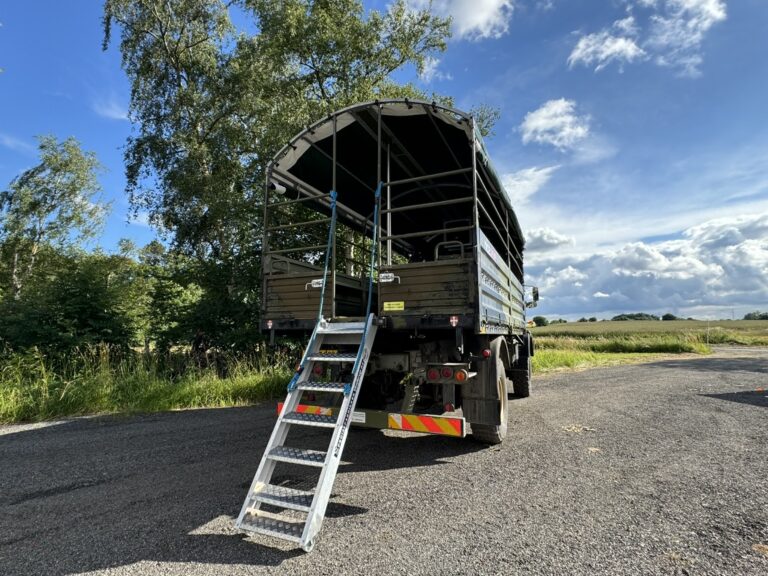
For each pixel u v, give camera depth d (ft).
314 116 48.29
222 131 51.01
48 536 9.66
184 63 55.01
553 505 11.12
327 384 12.42
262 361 34.53
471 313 14.28
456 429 13.07
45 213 93.04
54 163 92.99
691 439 17.72
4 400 22.27
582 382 38.32
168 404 25.04
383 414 13.98
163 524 10.25
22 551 9.00
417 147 20.13
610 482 12.79
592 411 23.99
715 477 13.17
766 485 12.46
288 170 19.67
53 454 15.98
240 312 39.55
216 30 56.44
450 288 14.66
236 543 9.30
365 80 57.00
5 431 19.52
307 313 17.19
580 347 108.88
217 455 15.88
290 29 53.98
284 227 18.39
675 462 14.67
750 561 8.34
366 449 16.75
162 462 15.07
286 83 55.06
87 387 24.99
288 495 10.07
